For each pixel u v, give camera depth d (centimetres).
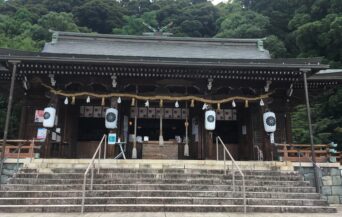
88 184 1055
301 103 1869
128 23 6050
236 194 1023
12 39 4209
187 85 1638
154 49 2152
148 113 1833
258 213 913
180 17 6269
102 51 2050
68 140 1708
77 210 910
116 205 921
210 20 6281
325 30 3353
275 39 4281
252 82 1628
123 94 1581
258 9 5819
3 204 936
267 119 1558
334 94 2936
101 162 1242
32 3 6166
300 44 3666
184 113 1844
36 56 1369
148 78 1603
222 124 1873
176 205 930
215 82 1622
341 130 2625
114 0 6838
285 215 897
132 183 1091
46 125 1483
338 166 1318
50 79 1553
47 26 4894
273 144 1548
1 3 5981
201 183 1109
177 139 1803
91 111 1808
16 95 1773
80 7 5875
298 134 2822
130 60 1416
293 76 1527
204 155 1658
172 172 1200
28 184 1059
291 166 1298
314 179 1290
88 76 1576
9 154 1300
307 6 4247
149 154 1720
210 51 2167
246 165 1288
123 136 1752
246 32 4744
